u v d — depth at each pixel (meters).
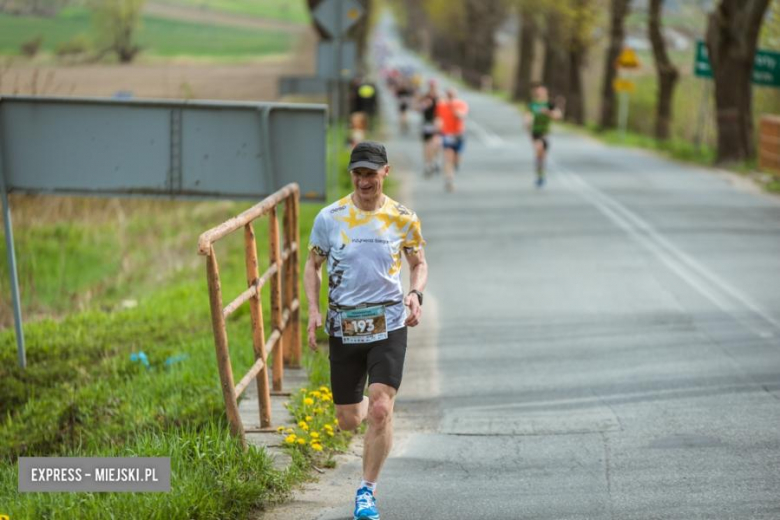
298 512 21.16
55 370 37.12
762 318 39.69
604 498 21.94
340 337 20.48
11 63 61.41
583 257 53.31
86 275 57.62
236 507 20.58
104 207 68.94
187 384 31.75
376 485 21.25
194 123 34.28
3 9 110.50
